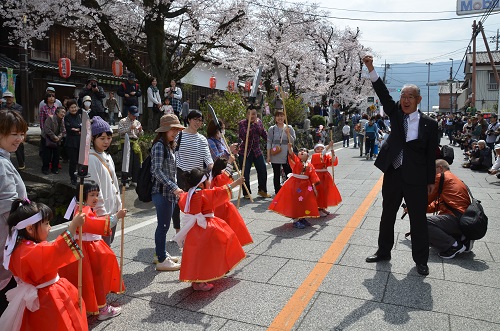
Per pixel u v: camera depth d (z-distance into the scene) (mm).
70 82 20141
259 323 3354
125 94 12328
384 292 3863
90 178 3742
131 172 8812
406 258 4770
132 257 4996
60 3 11789
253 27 17031
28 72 17594
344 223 6348
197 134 5410
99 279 3410
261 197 8555
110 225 3299
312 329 3234
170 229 6234
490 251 4992
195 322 3402
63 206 8531
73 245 2746
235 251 4168
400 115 4457
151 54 12977
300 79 24594
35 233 2719
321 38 26688
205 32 14000
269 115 16562
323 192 6734
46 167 9023
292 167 6227
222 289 4027
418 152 4324
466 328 3203
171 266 4574
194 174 4043
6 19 18172
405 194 4379
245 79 27016
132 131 8867
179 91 13938
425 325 3258
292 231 6000
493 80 33875
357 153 17953
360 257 4816
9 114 2826
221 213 4730
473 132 16312
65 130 8820
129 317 3520
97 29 14273
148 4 12023
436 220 4859
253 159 8500
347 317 3402
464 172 12094
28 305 2650
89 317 3531
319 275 4285
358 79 32688
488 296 3750
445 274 4285
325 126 22359
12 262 2670
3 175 2770
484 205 7457
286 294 3871
